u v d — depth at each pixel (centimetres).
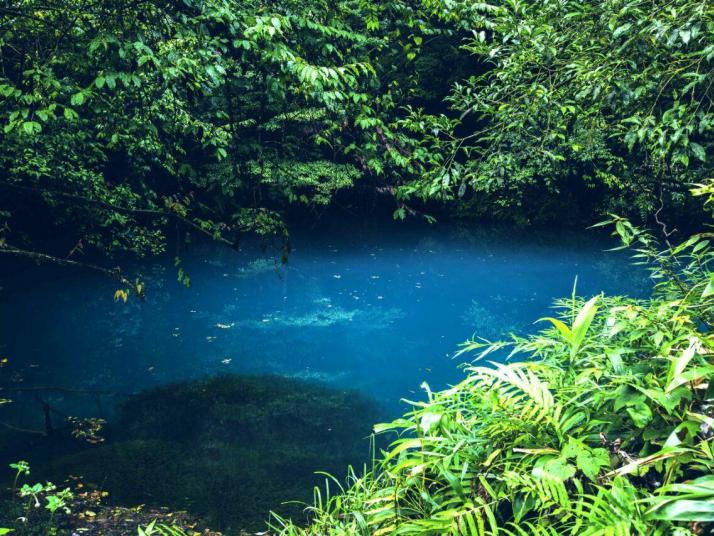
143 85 502
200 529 441
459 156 1534
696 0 333
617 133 444
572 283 1362
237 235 620
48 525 420
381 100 527
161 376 817
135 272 1399
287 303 1240
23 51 496
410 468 222
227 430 639
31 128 398
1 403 705
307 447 601
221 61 457
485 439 211
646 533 150
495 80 476
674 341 201
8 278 1297
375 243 1781
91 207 902
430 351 934
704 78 339
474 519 191
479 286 1371
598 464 177
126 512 457
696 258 257
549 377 233
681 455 167
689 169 564
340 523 250
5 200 1228
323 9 519
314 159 1433
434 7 579
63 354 902
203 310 1173
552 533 168
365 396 746
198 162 1217
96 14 450
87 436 617
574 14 396
